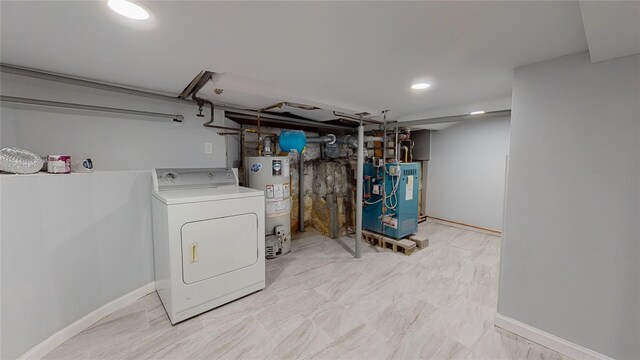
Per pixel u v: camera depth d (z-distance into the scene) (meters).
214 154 2.81
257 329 1.81
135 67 1.70
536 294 1.68
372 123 3.86
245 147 3.71
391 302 2.16
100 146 2.12
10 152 1.44
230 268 2.09
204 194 2.02
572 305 1.56
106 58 1.55
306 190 4.30
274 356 1.57
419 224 4.81
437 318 1.95
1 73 1.69
